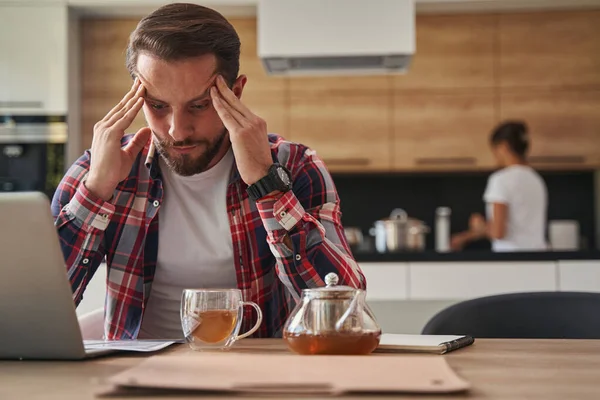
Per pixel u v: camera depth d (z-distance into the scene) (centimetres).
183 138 136
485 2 438
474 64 456
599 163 453
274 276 152
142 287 149
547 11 454
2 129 431
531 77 454
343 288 104
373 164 459
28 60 430
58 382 85
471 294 323
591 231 494
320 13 372
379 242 419
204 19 135
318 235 135
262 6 373
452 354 109
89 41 451
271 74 411
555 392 78
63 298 98
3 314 100
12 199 96
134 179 151
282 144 157
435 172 487
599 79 452
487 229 440
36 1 430
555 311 156
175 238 151
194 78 131
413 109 458
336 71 403
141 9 439
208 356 94
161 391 77
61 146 432
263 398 74
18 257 97
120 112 136
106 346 112
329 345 101
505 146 406
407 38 370
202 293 111
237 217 150
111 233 149
